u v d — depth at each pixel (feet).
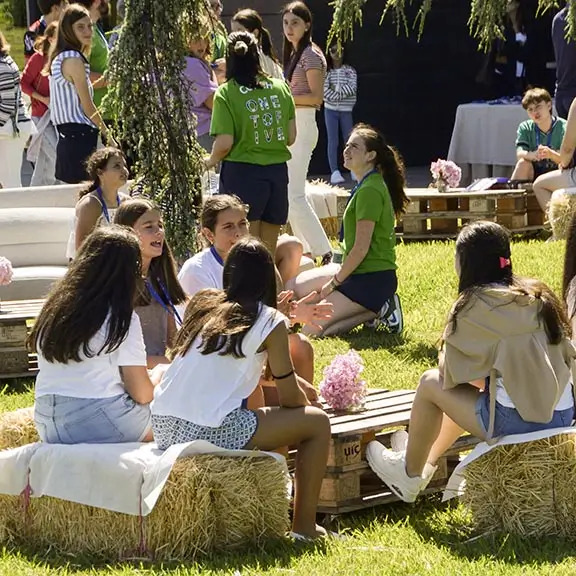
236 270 26.00
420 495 28.68
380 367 39.45
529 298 25.88
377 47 99.19
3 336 39.78
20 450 26.04
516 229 65.05
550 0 45.80
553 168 66.54
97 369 26.20
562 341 26.21
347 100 86.94
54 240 49.24
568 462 25.09
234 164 45.93
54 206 52.26
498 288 26.00
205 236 33.01
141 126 42.78
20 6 86.63
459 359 25.89
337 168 88.12
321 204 66.49
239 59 45.68
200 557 24.49
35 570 23.95
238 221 32.45
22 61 87.04
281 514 25.46
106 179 40.60
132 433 26.40
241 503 24.68
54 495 25.29
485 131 82.58
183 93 42.93
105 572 23.79
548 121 66.39
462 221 67.31
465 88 103.24
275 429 25.48
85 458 25.09
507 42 90.02
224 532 24.81
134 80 42.45
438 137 103.04
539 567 23.32
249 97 45.50
